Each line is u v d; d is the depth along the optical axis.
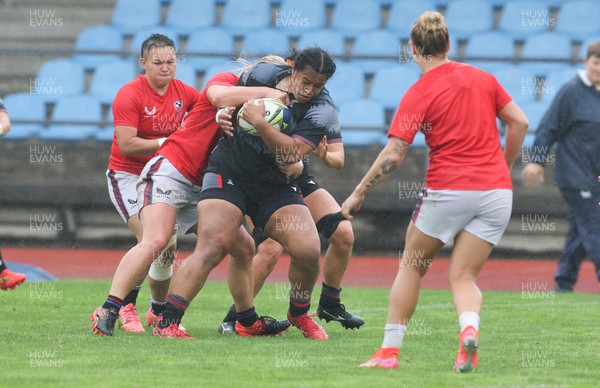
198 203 18.20
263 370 14.93
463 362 14.95
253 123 17.20
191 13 51.41
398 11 50.19
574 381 14.44
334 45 48.44
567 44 47.75
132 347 17.16
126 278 18.70
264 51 48.59
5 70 50.81
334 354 16.83
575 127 29.11
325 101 17.97
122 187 20.97
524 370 15.47
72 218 42.59
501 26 49.31
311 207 20.20
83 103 46.59
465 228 15.22
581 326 21.52
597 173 29.17
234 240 18.44
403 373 14.81
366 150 42.12
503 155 15.91
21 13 52.50
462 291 15.12
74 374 14.31
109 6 52.97
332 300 20.08
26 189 42.12
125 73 48.38
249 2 51.03
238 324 19.61
